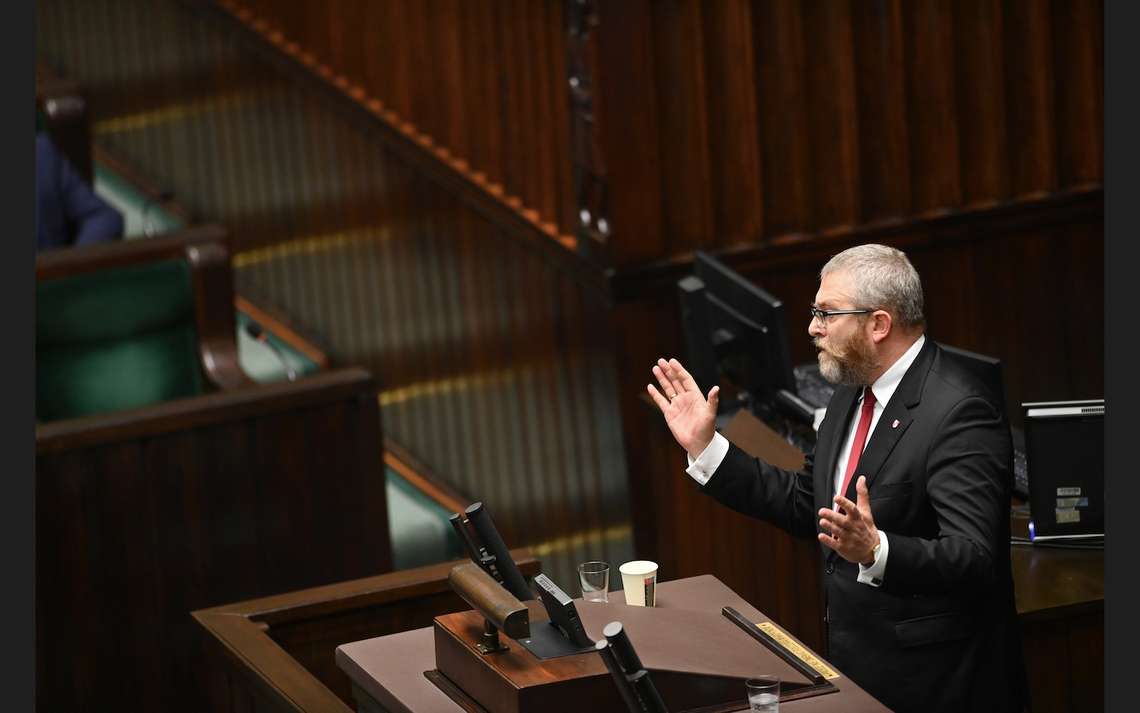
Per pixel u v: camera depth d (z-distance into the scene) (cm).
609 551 2069
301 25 2534
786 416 1650
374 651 1048
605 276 1888
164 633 1677
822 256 1969
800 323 1984
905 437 1115
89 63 2944
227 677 1345
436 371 2391
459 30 2186
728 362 1716
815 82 1947
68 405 1961
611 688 905
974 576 1022
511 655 934
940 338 2053
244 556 1723
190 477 1683
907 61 1972
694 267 1914
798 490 1212
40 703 1602
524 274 2131
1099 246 2089
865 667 1134
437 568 1494
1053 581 1334
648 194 1883
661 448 1916
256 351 2505
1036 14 2000
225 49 2669
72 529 1612
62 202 2194
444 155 2253
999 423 1109
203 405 1681
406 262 2389
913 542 1012
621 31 1838
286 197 2628
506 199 2141
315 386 1747
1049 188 2059
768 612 1644
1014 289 2072
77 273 1931
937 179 2017
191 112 2778
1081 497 1396
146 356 2000
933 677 1111
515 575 1025
